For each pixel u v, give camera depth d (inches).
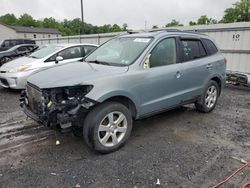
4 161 134.1
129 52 165.9
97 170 126.1
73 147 151.1
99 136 138.3
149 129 181.3
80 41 742.5
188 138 165.8
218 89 223.3
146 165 131.1
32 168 127.5
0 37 2482.8
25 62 296.7
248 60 349.1
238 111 225.9
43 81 136.6
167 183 115.9
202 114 215.6
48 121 129.8
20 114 213.0
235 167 129.8
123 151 146.7
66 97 132.5
